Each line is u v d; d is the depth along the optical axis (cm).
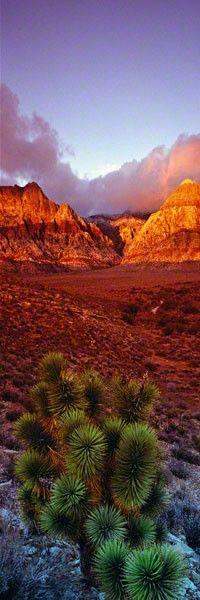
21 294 4781
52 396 480
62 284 11356
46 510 437
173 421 1856
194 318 5894
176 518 775
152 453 417
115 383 529
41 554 500
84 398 493
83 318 4588
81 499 419
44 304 4638
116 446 440
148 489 418
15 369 2123
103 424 478
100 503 436
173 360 3825
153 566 319
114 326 4819
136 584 316
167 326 5341
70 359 2836
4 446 973
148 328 5547
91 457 411
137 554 335
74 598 427
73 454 417
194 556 636
